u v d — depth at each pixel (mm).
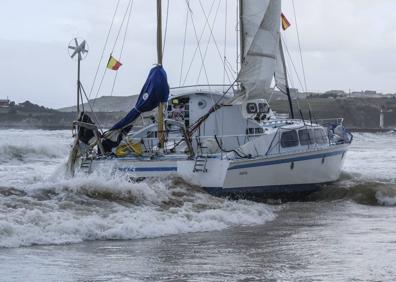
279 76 30375
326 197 25500
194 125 24172
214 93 25297
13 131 107625
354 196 25078
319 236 16734
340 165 26969
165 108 25453
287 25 31688
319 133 25484
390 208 23500
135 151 23062
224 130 24688
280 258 13688
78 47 23359
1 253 12891
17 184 20328
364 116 157375
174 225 16766
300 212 21609
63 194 18203
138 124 26578
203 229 17219
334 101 150375
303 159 23750
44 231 14555
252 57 24516
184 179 21922
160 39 23953
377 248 14945
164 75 23312
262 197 23234
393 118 161250
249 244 15367
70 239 14500
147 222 16547
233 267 12703
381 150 66688
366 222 19609
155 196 19750
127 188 19266
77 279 11328
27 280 11125
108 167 22266
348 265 13008
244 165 22109
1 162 43281
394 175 32125
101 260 12844
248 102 24391
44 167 38250
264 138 23125
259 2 24719
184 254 13875
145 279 11516
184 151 23422
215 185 21859
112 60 25094
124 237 15289
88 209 17172
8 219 14625
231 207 20469
